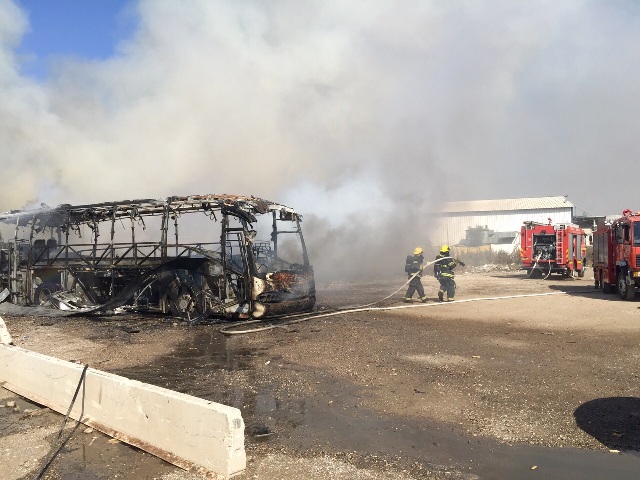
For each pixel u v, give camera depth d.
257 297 10.25
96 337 9.12
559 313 10.95
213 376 6.32
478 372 6.14
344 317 10.91
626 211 13.89
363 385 5.74
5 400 5.65
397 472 3.60
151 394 4.13
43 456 4.05
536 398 5.11
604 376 5.82
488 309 11.84
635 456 3.78
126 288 11.03
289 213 11.55
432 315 11.01
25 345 8.38
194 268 10.88
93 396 4.75
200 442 3.70
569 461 3.72
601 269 15.40
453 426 4.46
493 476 3.51
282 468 3.69
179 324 10.49
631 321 9.66
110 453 4.09
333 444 4.12
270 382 5.98
